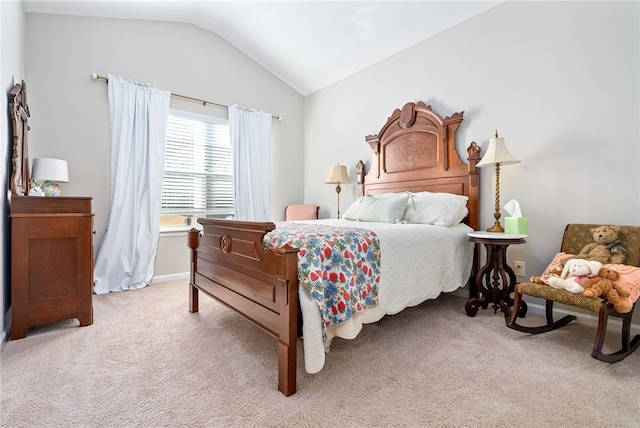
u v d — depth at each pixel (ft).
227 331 7.01
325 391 4.75
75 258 7.23
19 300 6.61
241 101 13.92
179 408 4.32
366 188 12.89
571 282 6.10
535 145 8.41
